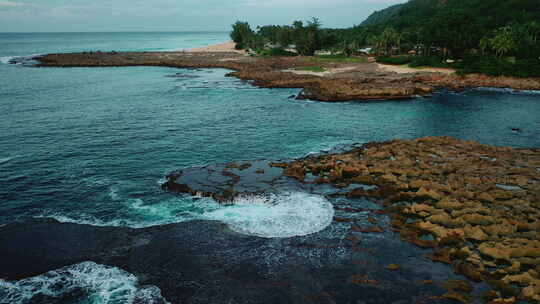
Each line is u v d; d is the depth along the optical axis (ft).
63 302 63.10
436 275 68.85
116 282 67.82
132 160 128.47
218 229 84.69
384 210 92.27
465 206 91.20
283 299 63.41
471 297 62.69
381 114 199.52
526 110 205.98
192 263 73.05
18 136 152.76
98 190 104.94
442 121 184.24
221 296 64.28
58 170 118.62
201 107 215.51
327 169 116.78
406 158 122.31
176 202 97.86
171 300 63.57
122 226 86.12
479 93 259.39
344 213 91.66
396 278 68.18
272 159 130.41
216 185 105.50
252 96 253.44
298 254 75.61
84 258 74.54
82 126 169.78
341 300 63.05
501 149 133.69
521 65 304.71
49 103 218.59
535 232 78.38
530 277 65.57
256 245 78.74
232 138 155.02
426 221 86.43
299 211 92.32
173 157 131.95
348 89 252.01
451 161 120.88
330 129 170.09
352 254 75.41
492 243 75.41
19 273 70.08
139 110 205.16
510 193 96.48
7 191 103.14
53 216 90.58
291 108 214.48
